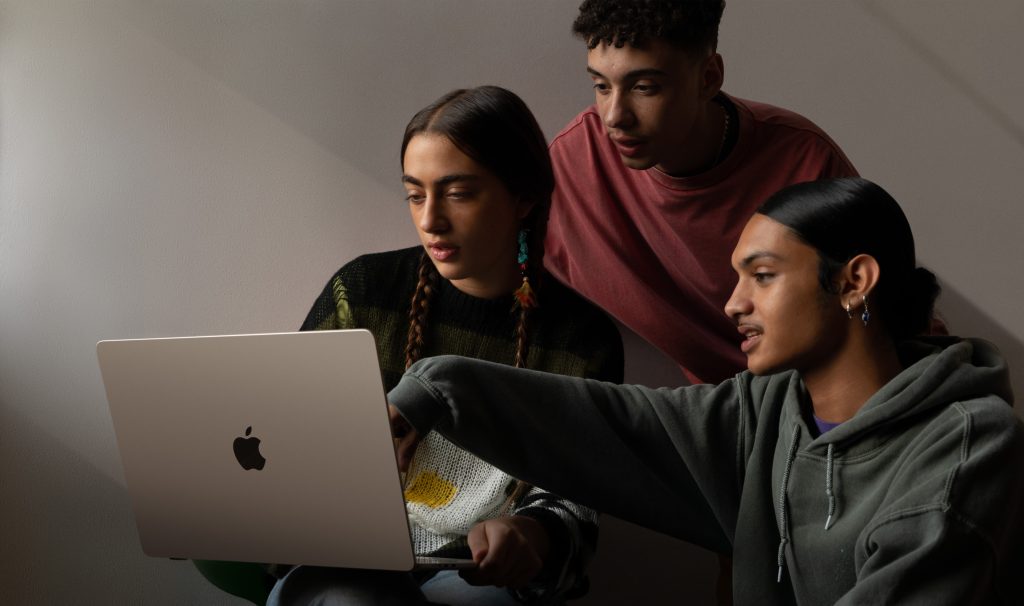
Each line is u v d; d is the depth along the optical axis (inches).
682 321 66.8
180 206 74.8
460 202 54.0
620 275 67.1
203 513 46.2
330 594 44.0
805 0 72.9
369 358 39.5
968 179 73.9
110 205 74.8
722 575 69.1
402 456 45.8
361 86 74.3
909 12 72.9
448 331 57.5
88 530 75.2
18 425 75.0
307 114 74.5
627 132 58.0
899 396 39.9
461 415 46.7
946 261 74.6
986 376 40.4
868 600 36.5
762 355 42.2
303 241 75.0
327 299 58.7
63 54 74.3
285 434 42.3
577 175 67.9
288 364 41.2
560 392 49.3
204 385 43.4
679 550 74.7
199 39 74.1
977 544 36.6
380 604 43.6
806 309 41.0
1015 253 74.1
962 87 73.2
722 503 48.6
